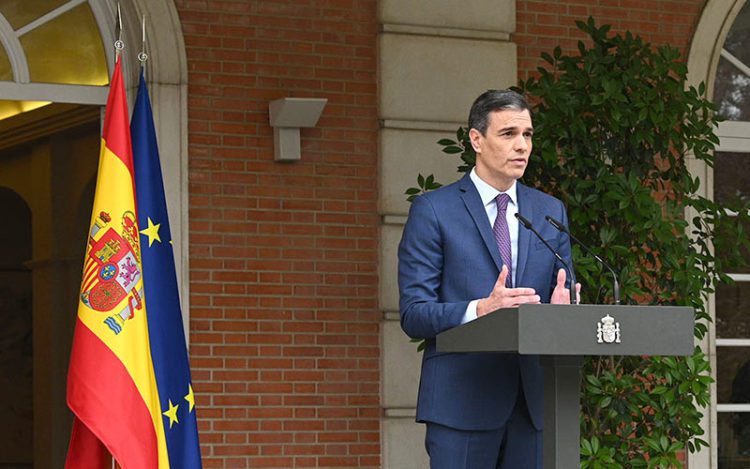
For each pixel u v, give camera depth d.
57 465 17.30
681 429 13.44
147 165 11.80
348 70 14.84
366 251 14.73
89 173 15.65
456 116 15.10
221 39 14.36
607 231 13.00
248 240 14.29
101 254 11.20
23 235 17.75
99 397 10.94
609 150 13.43
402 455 14.63
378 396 14.67
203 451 13.98
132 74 14.09
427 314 8.67
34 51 13.98
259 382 14.23
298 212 14.50
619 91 13.10
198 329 14.05
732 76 16.97
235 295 14.20
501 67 15.38
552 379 7.66
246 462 14.12
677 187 13.62
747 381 16.88
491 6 15.38
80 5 14.14
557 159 13.12
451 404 8.88
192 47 14.23
